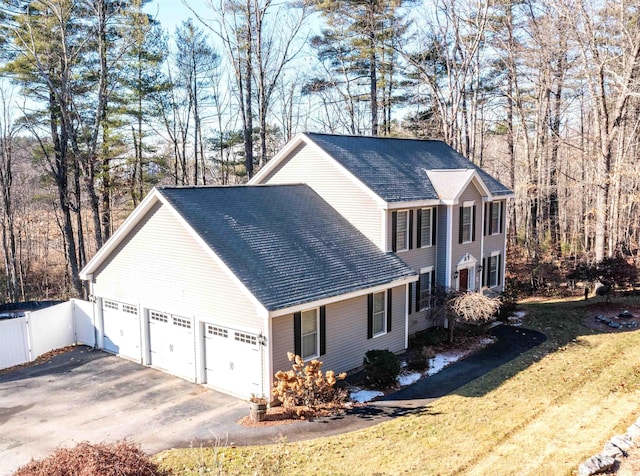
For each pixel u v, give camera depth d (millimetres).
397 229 21109
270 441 13125
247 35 32188
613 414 13711
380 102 41906
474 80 38281
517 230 41875
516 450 12125
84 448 9680
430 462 11719
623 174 28453
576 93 37688
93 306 21219
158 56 33375
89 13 28547
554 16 32625
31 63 27766
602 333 21641
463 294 21141
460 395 15727
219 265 15781
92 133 29328
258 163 44188
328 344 16984
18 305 25578
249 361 15734
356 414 14625
